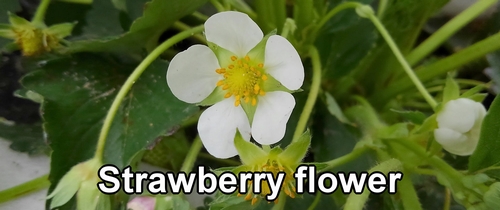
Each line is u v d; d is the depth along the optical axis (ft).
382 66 0.69
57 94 0.59
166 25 0.61
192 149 0.58
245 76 0.54
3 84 0.65
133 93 0.60
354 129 0.63
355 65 0.66
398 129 0.57
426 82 0.69
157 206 0.53
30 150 0.65
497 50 0.65
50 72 0.59
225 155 0.54
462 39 0.76
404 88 0.67
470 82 0.70
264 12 0.64
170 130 0.58
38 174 0.64
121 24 0.65
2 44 0.61
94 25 0.65
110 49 0.61
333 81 0.69
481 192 0.52
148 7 0.57
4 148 0.65
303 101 0.64
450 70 0.65
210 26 0.52
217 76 0.55
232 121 0.54
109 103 0.60
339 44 0.65
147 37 0.61
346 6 0.61
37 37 0.58
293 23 0.60
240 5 0.67
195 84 0.54
